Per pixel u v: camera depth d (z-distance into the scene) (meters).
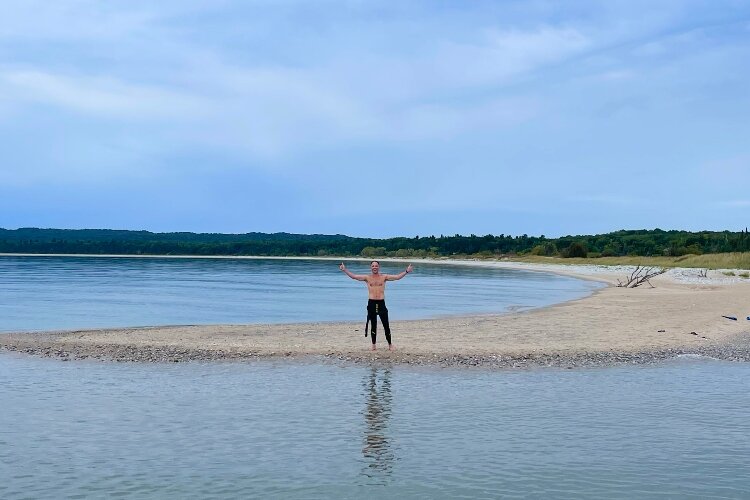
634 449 9.89
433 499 8.02
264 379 14.99
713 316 28.61
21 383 14.44
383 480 8.63
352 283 63.34
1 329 25.19
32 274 78.62
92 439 10.32
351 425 11.12
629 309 33.25
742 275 68.44
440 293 49.53
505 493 8.21
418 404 12.62
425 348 19.28
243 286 57.25
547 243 166.88
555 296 45.94
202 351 18.56
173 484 8.50
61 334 22.70
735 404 12.65
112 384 14.39
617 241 154.25
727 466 9.18
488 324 26.30
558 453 9.70
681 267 88.81
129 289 51.91
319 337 21.98
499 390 13.89
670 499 8.05
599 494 8.20
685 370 16.34
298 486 8.44
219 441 10.23
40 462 9.29
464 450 9.84
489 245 195.50
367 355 18.05
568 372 16.02
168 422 11.28
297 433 10.66
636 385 14.45
